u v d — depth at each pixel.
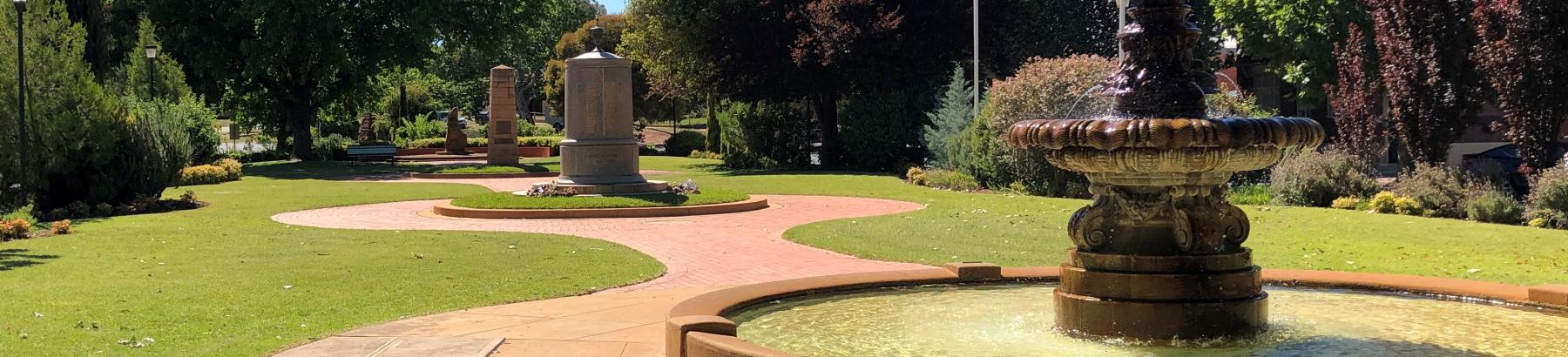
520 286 11.02
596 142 21.97
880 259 13.55
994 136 26.27
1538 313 7.91
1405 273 12.07
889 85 36.59
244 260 13.09
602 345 7.68
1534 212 16.75
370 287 10.85
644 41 41.22
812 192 26.59
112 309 9.45
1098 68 26.06
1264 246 14.57
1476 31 19.48
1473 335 7.15
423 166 41.56
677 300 10.02
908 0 35.84
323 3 41.59
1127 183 7.27
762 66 37.09
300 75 44.41
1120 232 7.30
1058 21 43.06
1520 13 18.08
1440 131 20.08
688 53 38.53
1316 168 20.80
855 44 34.66
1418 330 7.36
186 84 44.66
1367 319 7.80
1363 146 22.67
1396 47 20.52
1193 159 6.82
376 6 42.72
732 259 13.58
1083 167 7.25
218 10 42.44
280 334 8.22
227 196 25.31
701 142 51.06
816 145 49.69
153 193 22.12
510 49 51.41
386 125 63.41
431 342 7.74
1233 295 7.12
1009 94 26.25
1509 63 18.39
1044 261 13.32
